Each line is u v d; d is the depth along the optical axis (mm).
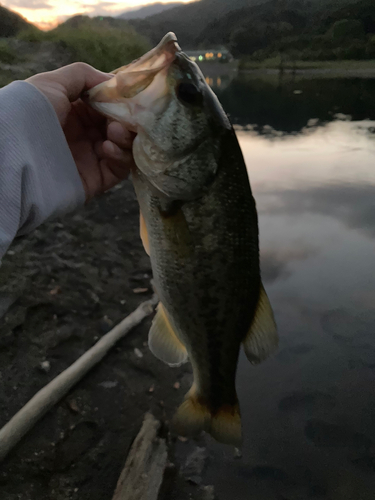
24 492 437
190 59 319
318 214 1176
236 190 321
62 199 307
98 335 672
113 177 395
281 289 831
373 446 517
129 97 306
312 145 1956
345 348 674
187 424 365
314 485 472
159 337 366
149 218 328
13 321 647
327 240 1025
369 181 1431
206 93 315
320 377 618
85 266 844
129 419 542
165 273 327
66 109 328
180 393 594
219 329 337
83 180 376
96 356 607
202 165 311
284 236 1049
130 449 480
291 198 1296
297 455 506
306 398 582
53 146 301
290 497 460
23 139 274
